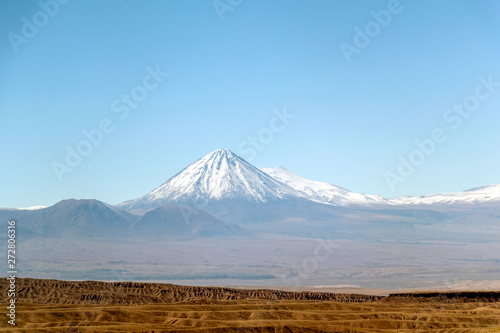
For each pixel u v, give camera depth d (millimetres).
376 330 184125
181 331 158625
